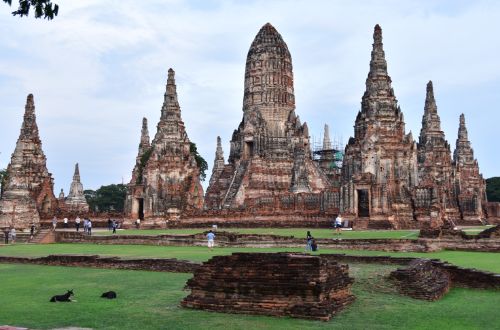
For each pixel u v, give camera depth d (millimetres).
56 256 39125
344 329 18094
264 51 111562
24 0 16391
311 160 107125
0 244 60219
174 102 90375
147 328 18266
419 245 42125
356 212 71312
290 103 111875
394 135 73125
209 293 21438
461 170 115438
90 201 165000
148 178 86562
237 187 102250
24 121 97750
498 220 93938
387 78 75875
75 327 18141
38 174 96562
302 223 77250
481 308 21938
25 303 22859
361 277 26578
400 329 18281
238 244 48750
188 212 85125
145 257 37312
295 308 19828
